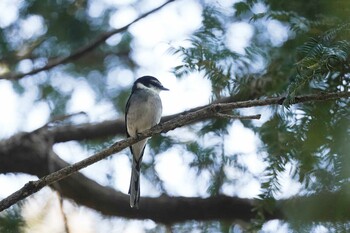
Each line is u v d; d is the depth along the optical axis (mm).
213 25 9281
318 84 8000
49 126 12445
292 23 8445
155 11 12148
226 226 11234
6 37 12703
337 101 7762
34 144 12547
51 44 13156
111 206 12242
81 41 13047
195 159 10156
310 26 8359
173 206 11844
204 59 8516
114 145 8117
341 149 7527
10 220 9852
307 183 7863
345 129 7566
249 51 8914
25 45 13148
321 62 7020
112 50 13758
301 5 9047
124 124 12883
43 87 13117
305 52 7281
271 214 8516
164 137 11266
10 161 12414
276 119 8203
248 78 8781
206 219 11617
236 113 9281
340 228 7906
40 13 12414
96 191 12172
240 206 11352
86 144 12836
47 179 7805
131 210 12086
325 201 7855
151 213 11953
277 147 8070
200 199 11609
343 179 7492
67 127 12867
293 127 7988
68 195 12164
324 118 7699
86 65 13672
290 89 7230
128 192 11703
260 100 7438
